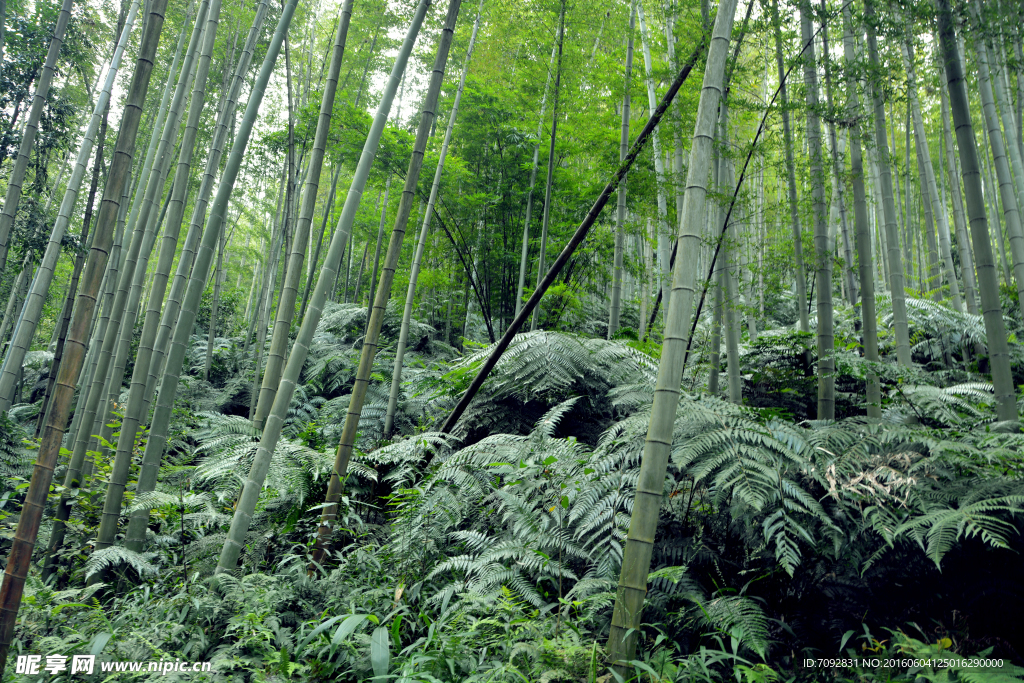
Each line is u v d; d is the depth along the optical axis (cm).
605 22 657
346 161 810
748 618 217
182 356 343
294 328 917
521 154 769
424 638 228
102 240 220
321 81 1015
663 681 191
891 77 386
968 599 223
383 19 854
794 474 270
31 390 987
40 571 338
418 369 671
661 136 466
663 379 219
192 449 476
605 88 678
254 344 1037
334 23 994
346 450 339
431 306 891
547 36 661
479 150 812
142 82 231
